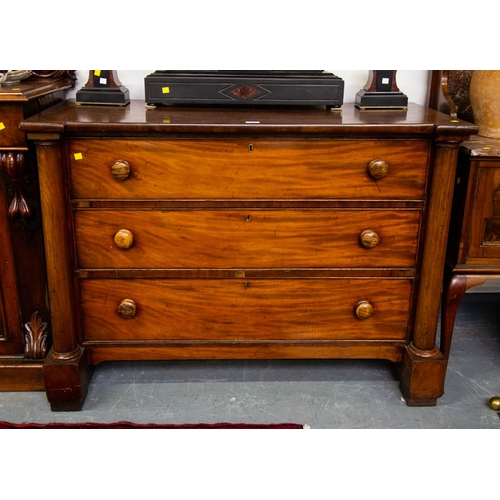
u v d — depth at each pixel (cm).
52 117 172
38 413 188
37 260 187
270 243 183
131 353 195
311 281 188
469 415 191
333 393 202
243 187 176
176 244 182
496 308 262
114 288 187
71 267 182
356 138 172
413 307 192
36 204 180
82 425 181
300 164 174
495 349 231
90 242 181
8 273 187
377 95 206
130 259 183
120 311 187
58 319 183
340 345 196
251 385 206
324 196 178
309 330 194
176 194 176
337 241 183
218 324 193
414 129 169
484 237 191
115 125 165
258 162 173
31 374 195
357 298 191
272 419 187
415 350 193
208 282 187
